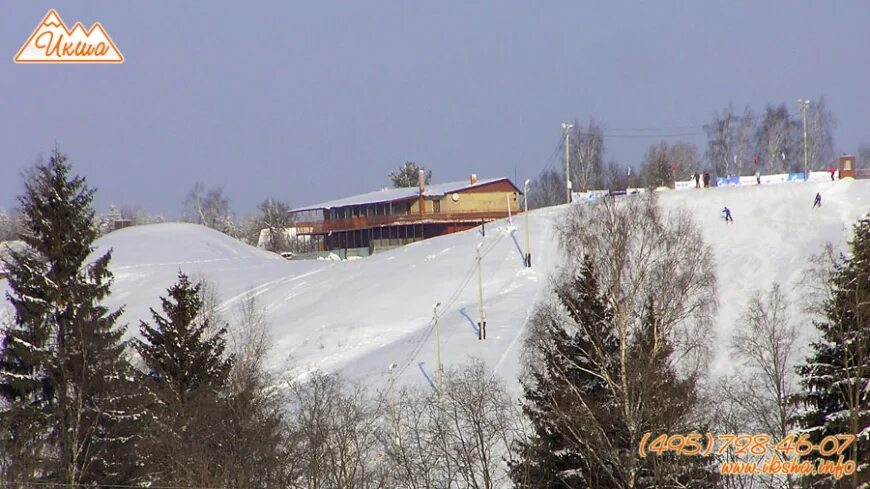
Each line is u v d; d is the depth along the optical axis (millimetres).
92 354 71875
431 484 68312
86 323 72750
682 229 74688
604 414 58125
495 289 135250
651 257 72000
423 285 141125
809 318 95625
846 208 139625
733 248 131375
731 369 86625
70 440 69125
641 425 57969
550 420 60219
